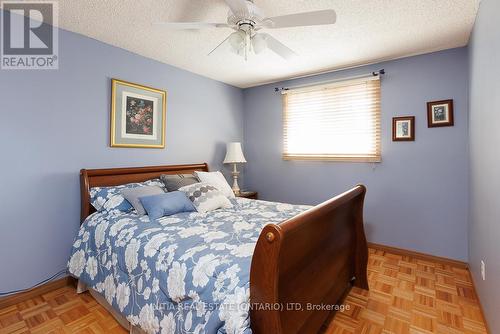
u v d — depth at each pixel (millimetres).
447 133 2592
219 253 1332
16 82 1939
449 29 2174
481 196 1822
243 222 1912
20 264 1986
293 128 3596
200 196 2338
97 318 1785
